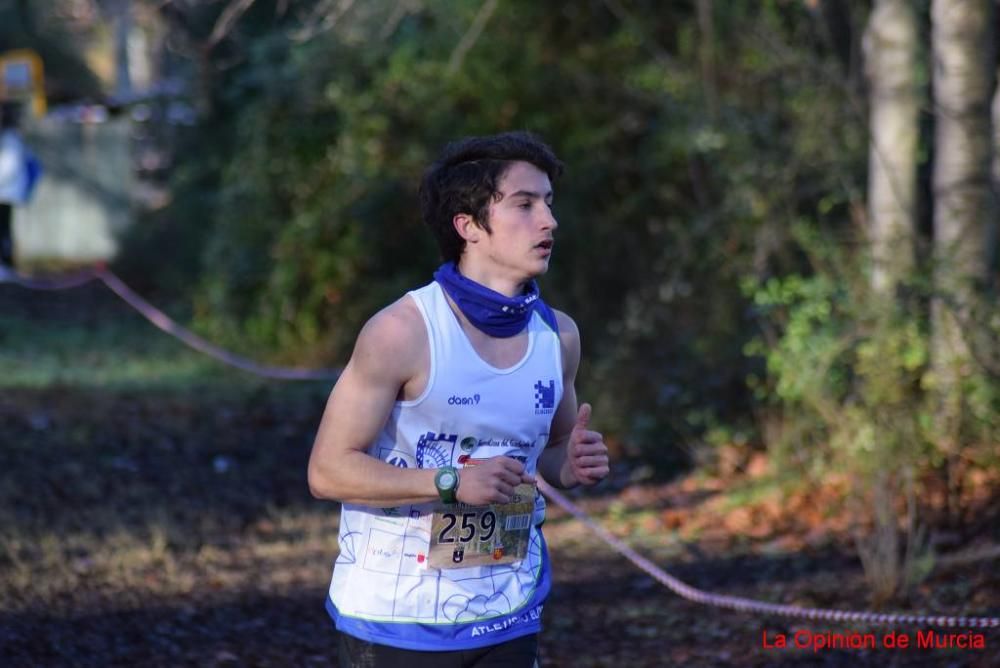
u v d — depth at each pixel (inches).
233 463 1368.1
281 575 983.0
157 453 1387.8
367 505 446.3
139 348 2098.9
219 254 2055.9
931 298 1087.6
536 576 473.4
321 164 1925.4
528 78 1782.7
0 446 1362.0
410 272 1902.1
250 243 2003.0
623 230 1707.7
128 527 1112.2
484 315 448.8
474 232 458.0
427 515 450.3
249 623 858.8
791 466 1167.6
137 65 4623.5
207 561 1018.1
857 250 1211.9
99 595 910.4
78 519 1125.7
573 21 1785.2
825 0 1380.4
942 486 1026.1
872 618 765.9
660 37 1740.9
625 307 1632.6
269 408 1635.1
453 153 463.2
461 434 451.5
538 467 509.4
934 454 1040.8
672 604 900.6
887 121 1171.3
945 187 1135.0
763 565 980.6
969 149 1125.7
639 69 1717.5
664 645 813.2
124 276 2812.5
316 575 985.5
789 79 1424.7
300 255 1913.1
